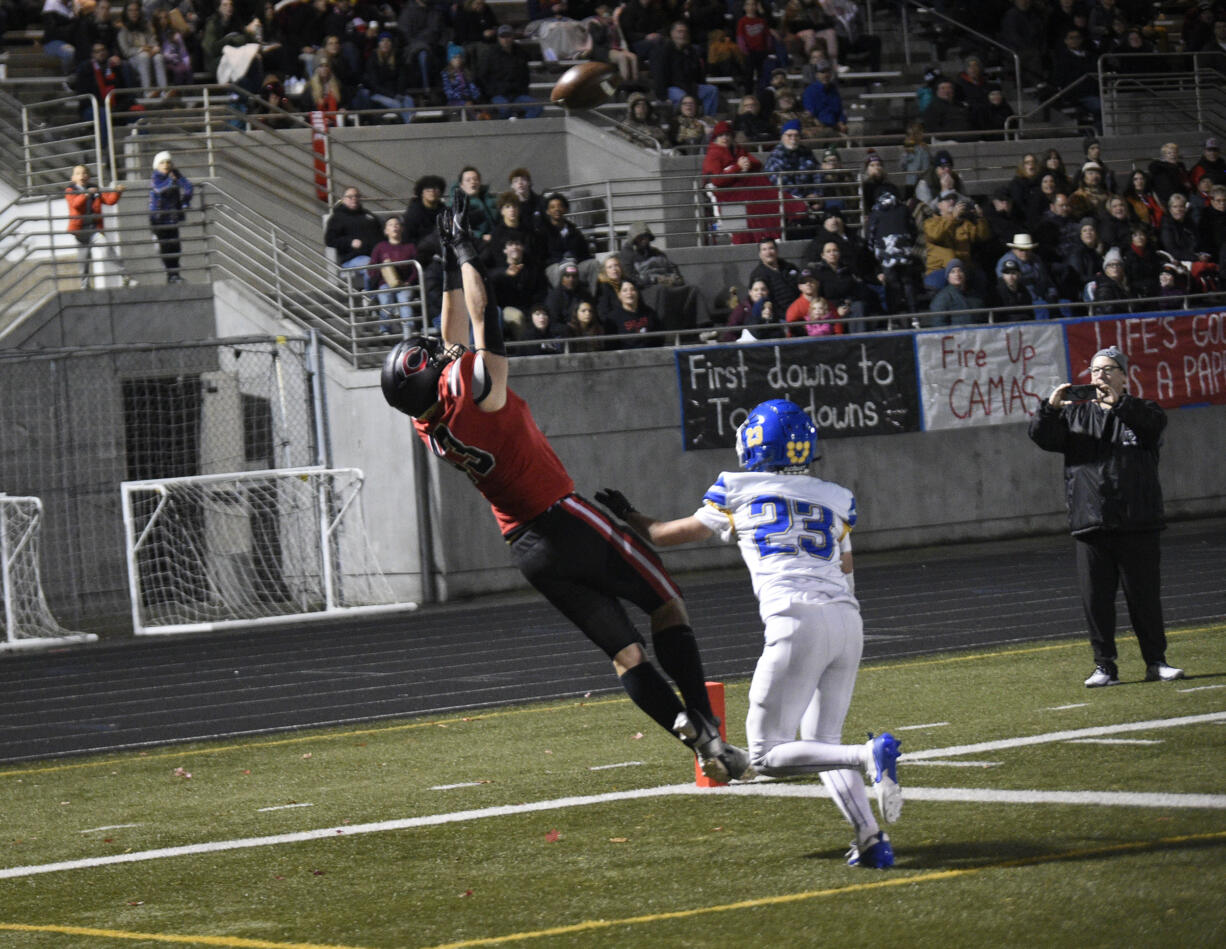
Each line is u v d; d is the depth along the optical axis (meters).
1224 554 39.50
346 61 55.09
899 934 10.71
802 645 12.55
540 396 44.34
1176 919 10.62
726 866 13.27
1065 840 13.23
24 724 26.98
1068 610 31.77
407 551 43.62
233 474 40.97
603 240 52.22
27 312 46.19
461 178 47.72
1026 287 48.62
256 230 50.16
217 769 21.16
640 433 45.28
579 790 17.53
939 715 20.84
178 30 53.69
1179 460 49.50
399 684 28.42
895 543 47.25
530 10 60.81
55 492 45.69
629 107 55.22
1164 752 17.02
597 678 27.41
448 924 12.01
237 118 51.69
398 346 12.89
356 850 15.23
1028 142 58.19
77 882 14.67
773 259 47.56
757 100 56.19
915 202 50.81
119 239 49.47
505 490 12.70
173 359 46.91
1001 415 48.00
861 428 46.81
